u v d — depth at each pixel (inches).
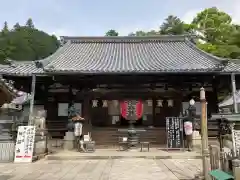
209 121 645.3
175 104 639.1
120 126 709.9
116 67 610.5
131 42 910.4
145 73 567.2
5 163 392.8
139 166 362.0
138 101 568.4
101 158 438.3
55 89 716.7
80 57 749.3
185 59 700.0
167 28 1870.1
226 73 593.3
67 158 434.6
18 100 733.9
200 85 676.7
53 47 2410.2
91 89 638.5
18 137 412.8
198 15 1840.6
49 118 705.6
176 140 502.9
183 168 343.9
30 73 631.2
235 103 581.3
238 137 251.8
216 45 1400.1
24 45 2121.1
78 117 527.5
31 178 291.1
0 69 636.7
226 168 237.0
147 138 616.1
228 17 1759.4
